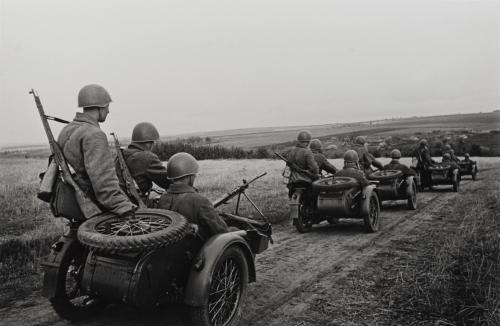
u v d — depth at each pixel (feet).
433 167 51.72
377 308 14.42
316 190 27.22
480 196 43.55
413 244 23.47
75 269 13.34
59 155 12.42
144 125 16.75
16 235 26.96
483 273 16.85
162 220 11.82
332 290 16.34
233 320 12.99
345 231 28.27
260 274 18.65
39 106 12.65
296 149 29.27
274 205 37.70
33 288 17.06
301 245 24.21
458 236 24.16
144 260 10.99
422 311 13.93
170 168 13.61
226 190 49.96
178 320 13.76
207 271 11.77
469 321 12.97
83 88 13.15
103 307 14.69
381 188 36.52
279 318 13.84
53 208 12.56
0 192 47.91
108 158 12.35
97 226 11.41
